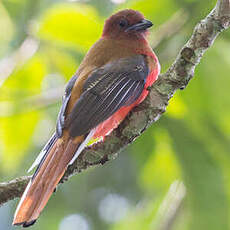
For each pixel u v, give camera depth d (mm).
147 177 14367
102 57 11680
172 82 9773
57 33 13148
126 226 14281
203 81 12719
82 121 10219
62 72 14281
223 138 12742
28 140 13898
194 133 12805
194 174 12586
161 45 13102
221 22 9445
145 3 13562
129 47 11930
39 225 16500
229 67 12750
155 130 13102
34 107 13562
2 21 15078
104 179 16641
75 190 16656
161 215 13281
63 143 9953
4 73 13898
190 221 12391
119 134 9969
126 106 10188
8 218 16938
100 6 14805
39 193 9406
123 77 11203
